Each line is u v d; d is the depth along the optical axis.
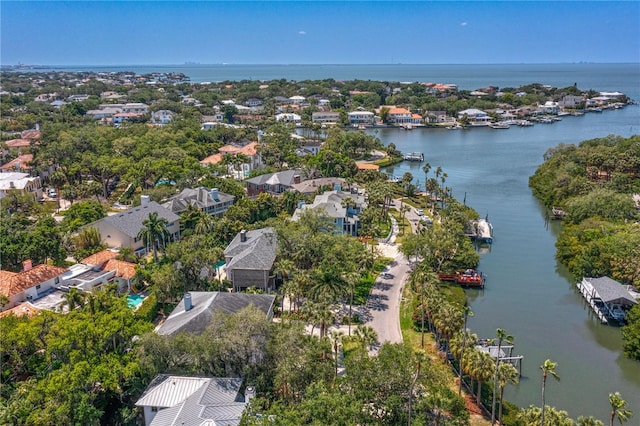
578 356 74.25
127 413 53.34
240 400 53.62
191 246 87.19
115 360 54.97
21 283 77.88
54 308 71.62
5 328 59.41
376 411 53.81
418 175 194.75
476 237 123.56
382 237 118.94
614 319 83.31
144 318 73.19
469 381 66.00
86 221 111.62
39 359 58.97
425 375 55.34
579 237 108.44
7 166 169.75
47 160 161.25
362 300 87.00
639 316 75.19
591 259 95.19
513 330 81.56
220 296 70.50
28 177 148.38
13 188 135.50
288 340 58.47
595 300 87.44
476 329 81.69
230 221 110.12
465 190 172.25
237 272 86.31
